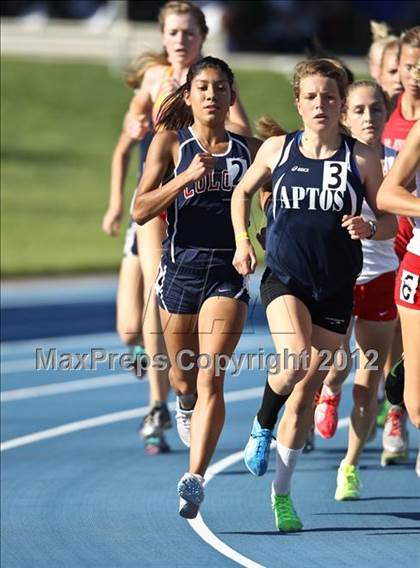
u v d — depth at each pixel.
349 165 18.80
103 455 26.61
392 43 25.56
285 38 105.94
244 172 19.62
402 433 25.03
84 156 84.69
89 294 51.75
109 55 103.69
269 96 93.81
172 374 21.17
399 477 24.22
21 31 104.06
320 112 18.56
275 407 19.53
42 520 21.59
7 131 88.38
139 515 21.84
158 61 25.52
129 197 71.81
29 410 31.61
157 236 24.28
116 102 95.50
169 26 24.89
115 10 105.06
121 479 24.47
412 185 20.06
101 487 23.86
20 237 64.94
